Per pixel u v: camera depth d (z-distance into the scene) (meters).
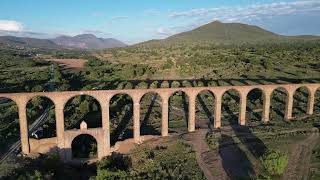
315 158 56.34
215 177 52.47
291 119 79.62
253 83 111.38
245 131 71.50
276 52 166.12
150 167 57.38
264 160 51.69
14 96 61.19
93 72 152.75
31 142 65.25
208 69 142.38
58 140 65.25
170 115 91.19
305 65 129.38
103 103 65.44
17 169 53.94
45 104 105.12
